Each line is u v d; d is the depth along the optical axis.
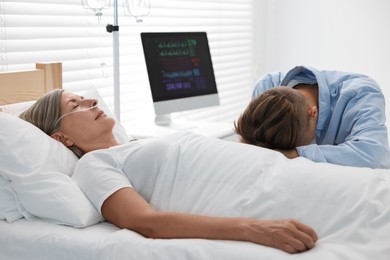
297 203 1.18
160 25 3.05
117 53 2.20
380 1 3.53
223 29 3.66
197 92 2.78
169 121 2.73
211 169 1.33
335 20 3.74
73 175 1.45
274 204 1.20
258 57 4.08
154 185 1.41
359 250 1.05
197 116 3.48
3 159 1.38
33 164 1.39
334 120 1.79
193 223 1.20
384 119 1.75
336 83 1.86
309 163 1.29
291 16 3.94
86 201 1.35
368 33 3.62
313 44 3.87
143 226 1.25
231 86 3.81
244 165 1.31
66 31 2.41
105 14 2.62
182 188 1.33
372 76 3.65
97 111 1.66
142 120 2.94
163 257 1.13
